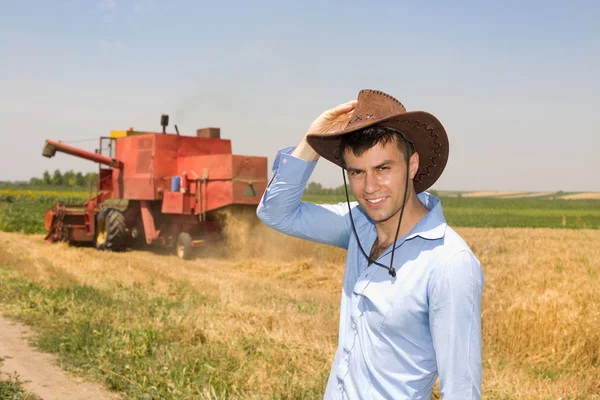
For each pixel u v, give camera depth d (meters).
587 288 7.26
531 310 6.10
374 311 1.67
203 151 14.84
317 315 7.40
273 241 13.28
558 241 22.30
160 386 4.85
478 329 1.55
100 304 7.73
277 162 2.09
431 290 1.57
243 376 4.93
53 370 5.40
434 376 1.69
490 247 16.97
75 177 112.88
